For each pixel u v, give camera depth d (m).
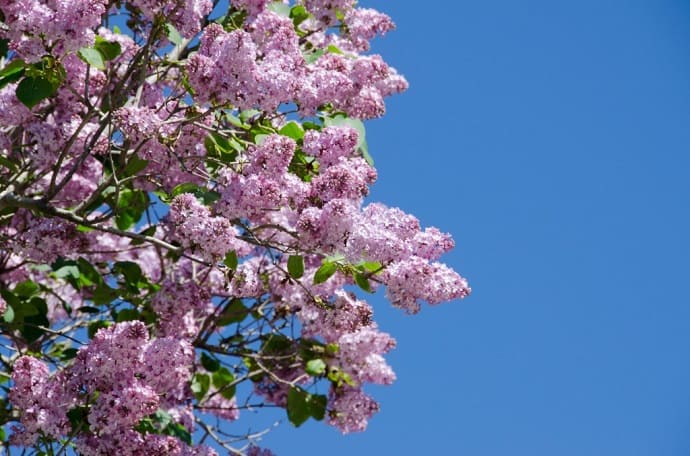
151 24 7.61
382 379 9.28
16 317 8.51
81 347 7.08
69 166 8.21
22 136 7.82
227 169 7.36
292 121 7.55
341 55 8.39
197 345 9.44
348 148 7.03
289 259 7.14
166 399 8.51
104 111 7.56
